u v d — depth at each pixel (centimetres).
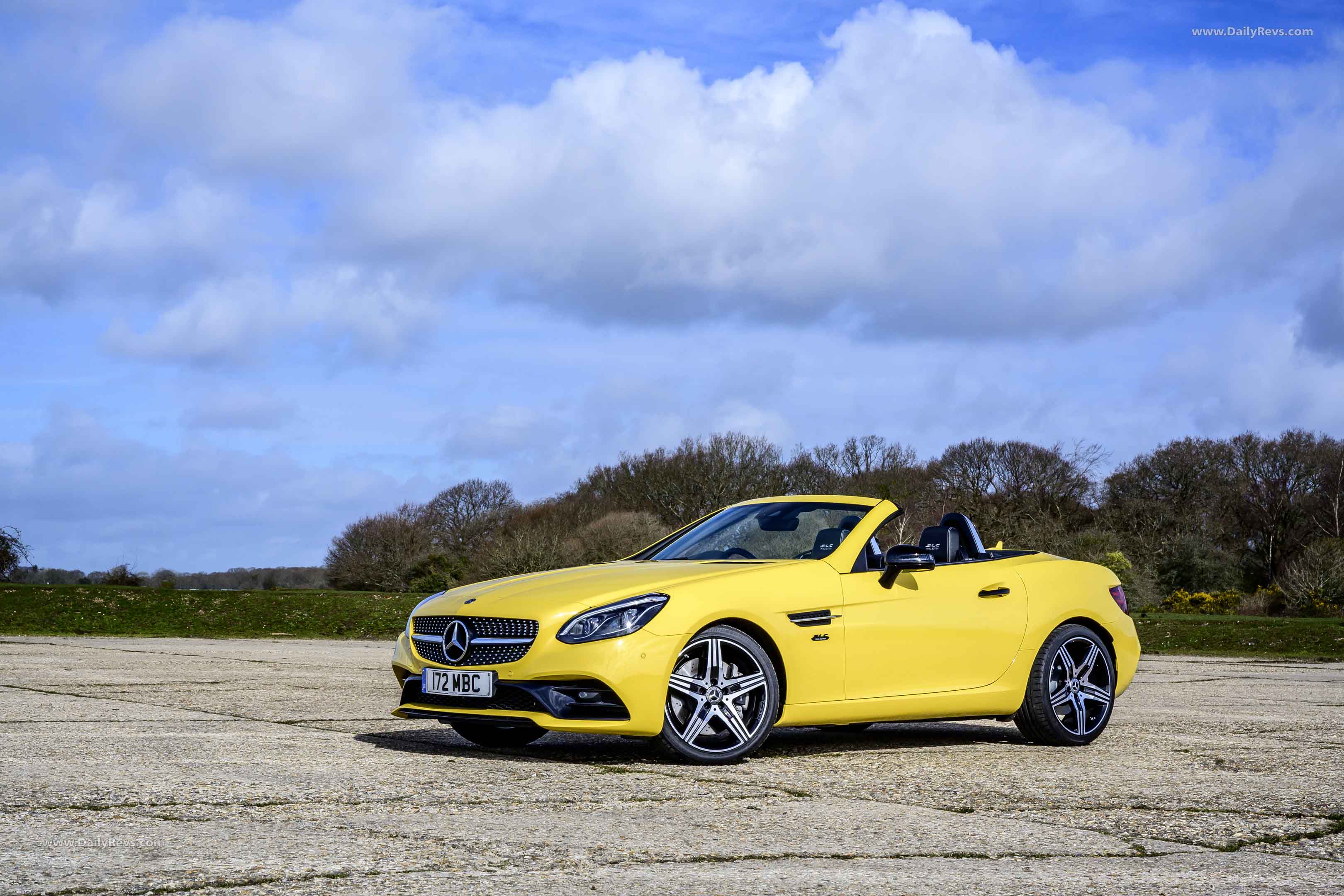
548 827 376
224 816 385
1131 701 939
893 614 600
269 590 3288
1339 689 1097
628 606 531
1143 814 416
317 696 848
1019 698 636
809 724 573
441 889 295
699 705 535
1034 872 325
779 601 566
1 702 771
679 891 297
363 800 418
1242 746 628
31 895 282
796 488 5566
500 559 4066
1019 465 4703
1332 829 393
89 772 473
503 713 529
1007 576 652
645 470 5766
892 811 416
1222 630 2514
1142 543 4741
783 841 361
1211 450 5972
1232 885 315
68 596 2686
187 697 827
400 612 2770
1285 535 5944
